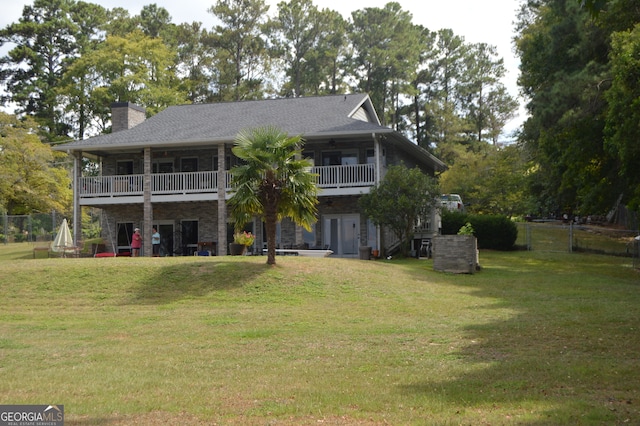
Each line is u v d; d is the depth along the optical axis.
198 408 7.16
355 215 30.95
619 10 21.88
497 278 21.06
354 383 8.28
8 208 45.41
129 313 15.70
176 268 19.44
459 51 67.31
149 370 9.47
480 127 67.56
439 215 31.75
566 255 29.11
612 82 21.41
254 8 61.72
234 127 31.56
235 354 10.63
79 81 53.44
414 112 66.94
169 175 31.12
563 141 25.06
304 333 12.46
